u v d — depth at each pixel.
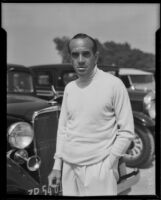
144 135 4.06
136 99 4.37
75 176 2.04
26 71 4.28
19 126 2.52
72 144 1.95
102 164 1.92
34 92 4.39
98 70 1.95
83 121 1.90
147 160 4.07
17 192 2.37
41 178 2.74
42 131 2.78
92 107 1.86
